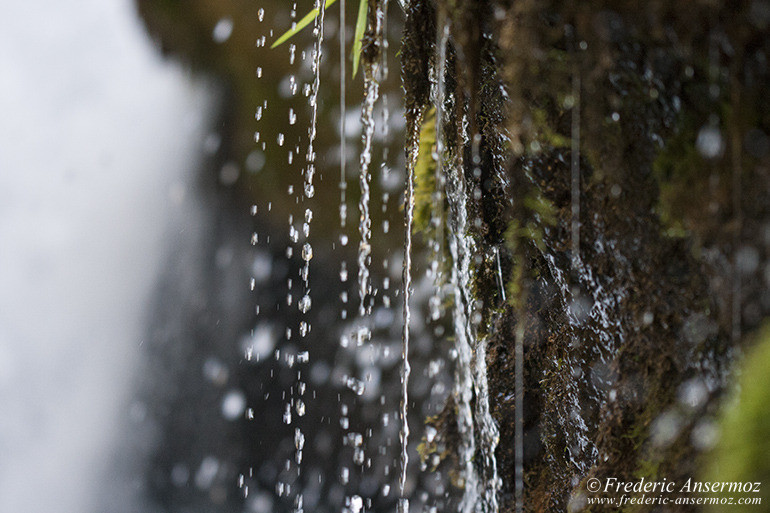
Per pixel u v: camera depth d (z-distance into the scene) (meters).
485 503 1.05
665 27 0.70
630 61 0.73
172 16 5.26
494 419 1.01
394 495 3.80
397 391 4.05
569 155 0.80
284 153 4.99
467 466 1.09
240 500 4.62
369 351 4.32
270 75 4.98
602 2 0.73
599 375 0.87
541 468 0.99
